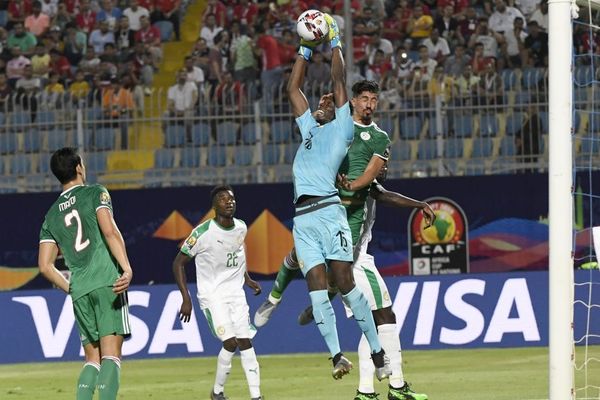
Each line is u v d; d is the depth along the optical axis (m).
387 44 62.38
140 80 64.31
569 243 23.81
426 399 26.09
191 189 51.31
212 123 52.81
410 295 44.25
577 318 42.66
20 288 51.69
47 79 64.25
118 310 22.89
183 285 30.20
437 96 51.47
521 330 43.75
